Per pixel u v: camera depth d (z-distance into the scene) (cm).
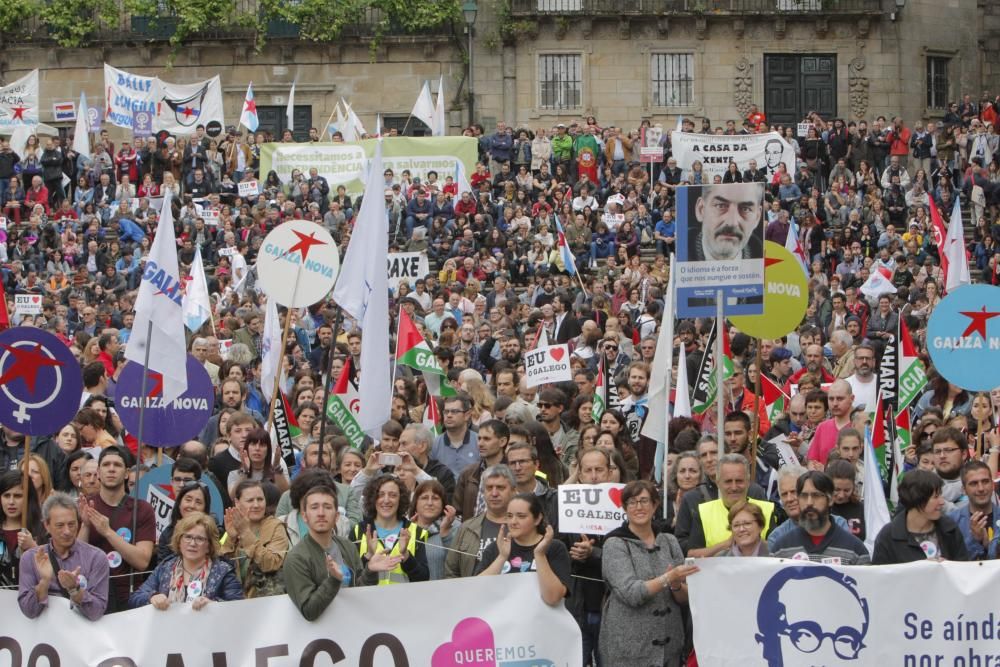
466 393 2406
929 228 4831
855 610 1619
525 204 5172
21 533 1667
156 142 5494
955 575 1622
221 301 4209
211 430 2455
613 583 1623
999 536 1788
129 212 4997
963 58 6419
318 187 5172
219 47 6294
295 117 6331
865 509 1862
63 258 4781
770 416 2484
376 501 1748
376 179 2161
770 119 6272
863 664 1617
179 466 1912
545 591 1620
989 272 4869
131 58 6306
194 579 1652
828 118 6275
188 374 2108
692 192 1902
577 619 1730
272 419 2258
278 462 2158
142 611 1628
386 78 6294
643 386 2375
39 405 1833
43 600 1631
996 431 2230
